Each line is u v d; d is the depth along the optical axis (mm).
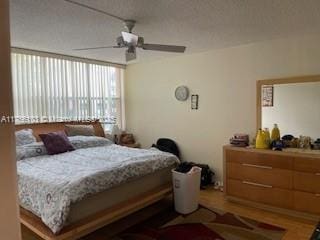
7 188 722
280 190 3215
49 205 2291
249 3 2320
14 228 740
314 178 2971
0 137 706
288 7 2420
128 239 2650
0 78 701
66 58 4469
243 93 3949
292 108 3520
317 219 2969
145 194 3088
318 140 3316
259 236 2660
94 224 2434
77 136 4320
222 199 3711
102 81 5168
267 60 3701
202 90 4391
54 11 2471
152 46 2850
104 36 3328
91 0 2229
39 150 3578
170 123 4863
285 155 3156
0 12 695
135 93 5398
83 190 2352
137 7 2396
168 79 4832
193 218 3096
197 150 4523
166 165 3354
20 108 4016
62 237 2203
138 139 5414
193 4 2338
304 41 3398
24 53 3945
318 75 3303
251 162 3428
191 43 3752
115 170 2736
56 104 4473
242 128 3986
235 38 3514
